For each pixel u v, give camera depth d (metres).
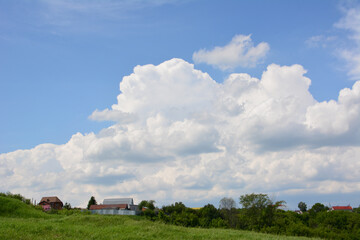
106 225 24.70
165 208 102.75
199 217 80.88
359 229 51.66
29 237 16.66
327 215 60.88
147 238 19.00
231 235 23.58
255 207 48.69
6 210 32.22
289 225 43.25
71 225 23.38
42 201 108.06
